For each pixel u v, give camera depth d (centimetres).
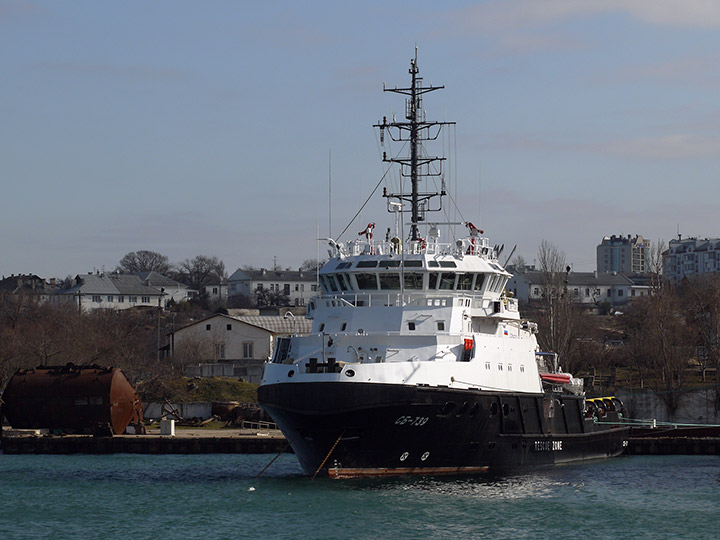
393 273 9562
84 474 10906
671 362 17775
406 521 7919
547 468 10325
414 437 8856
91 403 14050
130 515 8444
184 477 10525
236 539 7519
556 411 10481
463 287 9762
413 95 10725
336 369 8600
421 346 9094
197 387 17362
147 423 15938
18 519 8381
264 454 12988
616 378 19412
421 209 10712
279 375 8944
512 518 8138
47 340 18875
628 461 11950
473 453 9319
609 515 8362
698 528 7988
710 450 13112
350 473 9094
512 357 9931
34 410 14125
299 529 7731
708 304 19238
